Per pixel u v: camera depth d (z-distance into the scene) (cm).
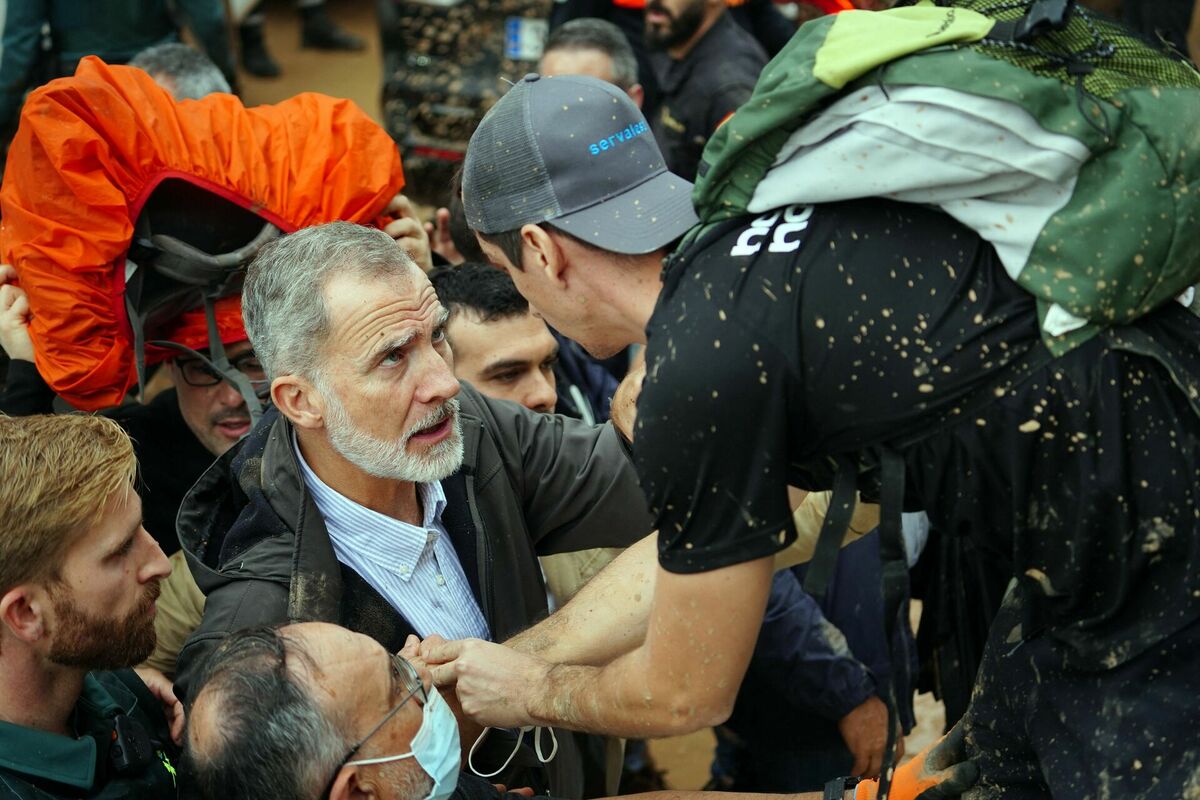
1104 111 133
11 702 171
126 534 173
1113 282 133
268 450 203
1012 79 132
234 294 259
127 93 243
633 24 498
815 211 146
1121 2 471
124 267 244
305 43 833
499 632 216
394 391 192
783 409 144
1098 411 137
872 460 150
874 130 136
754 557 150
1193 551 140
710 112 430
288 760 159
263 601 193
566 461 224
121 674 200
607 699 171
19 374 260
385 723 166
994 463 142
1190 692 143
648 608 199
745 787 333
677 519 152
